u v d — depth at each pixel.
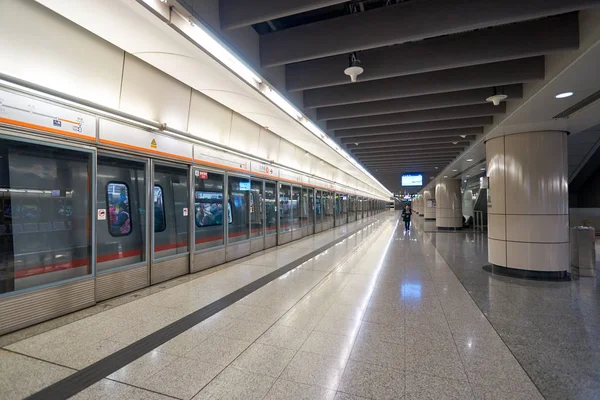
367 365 2.74
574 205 17.86
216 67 3.97
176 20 2.85
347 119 7.03
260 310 4.13
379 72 4.28
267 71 4.23
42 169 3.79
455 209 17.41
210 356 2.91
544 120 5.35
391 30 3.38
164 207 5.72
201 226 6.65
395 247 10.12
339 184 20.36
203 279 5.74
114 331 3.44
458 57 3.88
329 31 3.65
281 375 2.59
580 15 3.26
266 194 9.87
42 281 3.78
